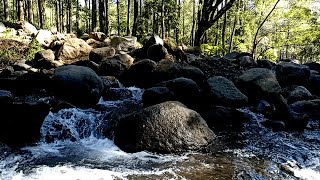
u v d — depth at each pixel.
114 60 4.86
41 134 2.98
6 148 2.71
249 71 4.60
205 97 4.06
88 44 6.25
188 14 18.44
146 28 14.41
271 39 8.85
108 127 3.21
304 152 2.97
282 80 5.05
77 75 3.79
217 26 12.84
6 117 2.80
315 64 6.20
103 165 2.50
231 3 5.96
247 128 3.57
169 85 4.01
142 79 4.65
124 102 3.95
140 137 2.82
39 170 2.37
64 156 2.68
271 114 3.88
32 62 5.18
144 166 2.50
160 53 5.35
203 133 3.01
